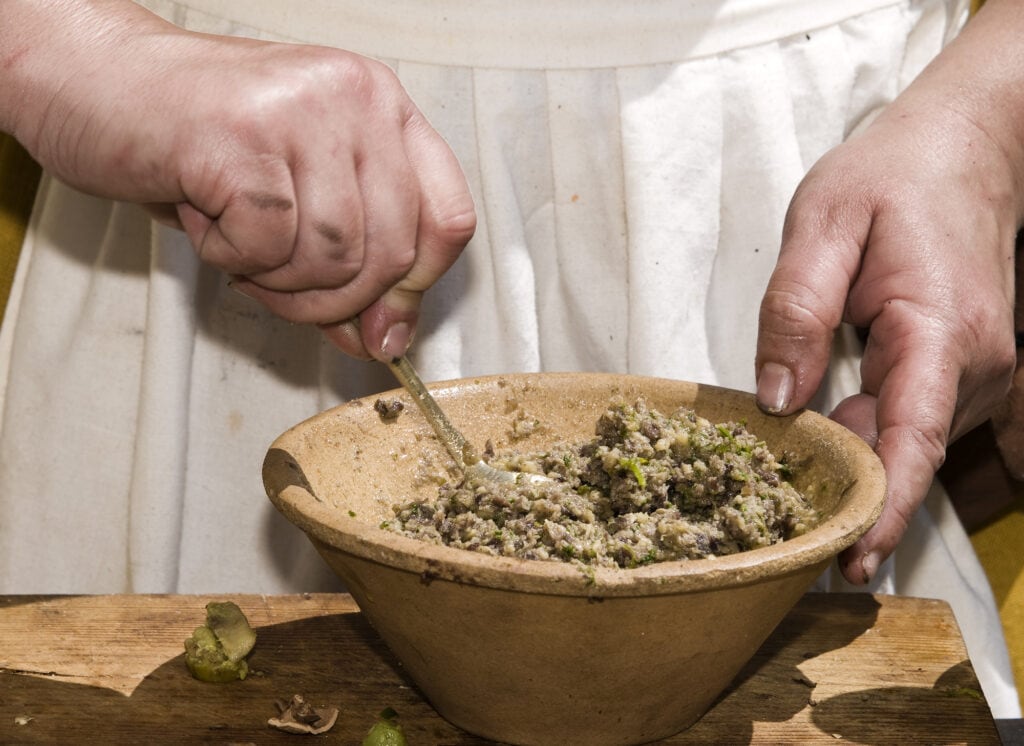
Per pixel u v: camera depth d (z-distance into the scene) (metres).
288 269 1.14
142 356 1.29
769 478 1.14
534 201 1.26
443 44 1.23
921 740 1.12
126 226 1.28
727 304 1.29
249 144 1.10
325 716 1.11
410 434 1.18
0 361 1.34
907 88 1.27
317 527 1.07
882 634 1.19
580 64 1.24
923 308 1.19
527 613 1.05
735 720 1.13
